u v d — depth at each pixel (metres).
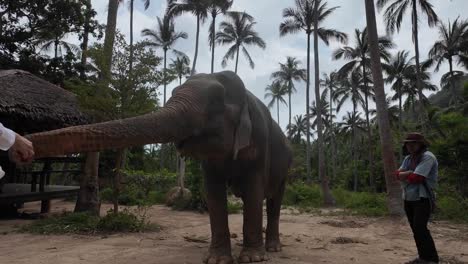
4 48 20.41
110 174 18.83
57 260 6.45
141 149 18.47
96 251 7.18
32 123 12.84
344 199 24.41
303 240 8.92
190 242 8.26
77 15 20.66
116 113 10.52
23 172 17.02
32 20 20.62
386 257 7.11
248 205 5.89
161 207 17.42
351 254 7.28
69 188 15.50
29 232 9.62
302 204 22.33
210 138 4.63
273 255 6.77
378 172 43.78
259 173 5.85
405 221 13.23
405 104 53.56
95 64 10.97
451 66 40.47
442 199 16.42
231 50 42.25
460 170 17.67
